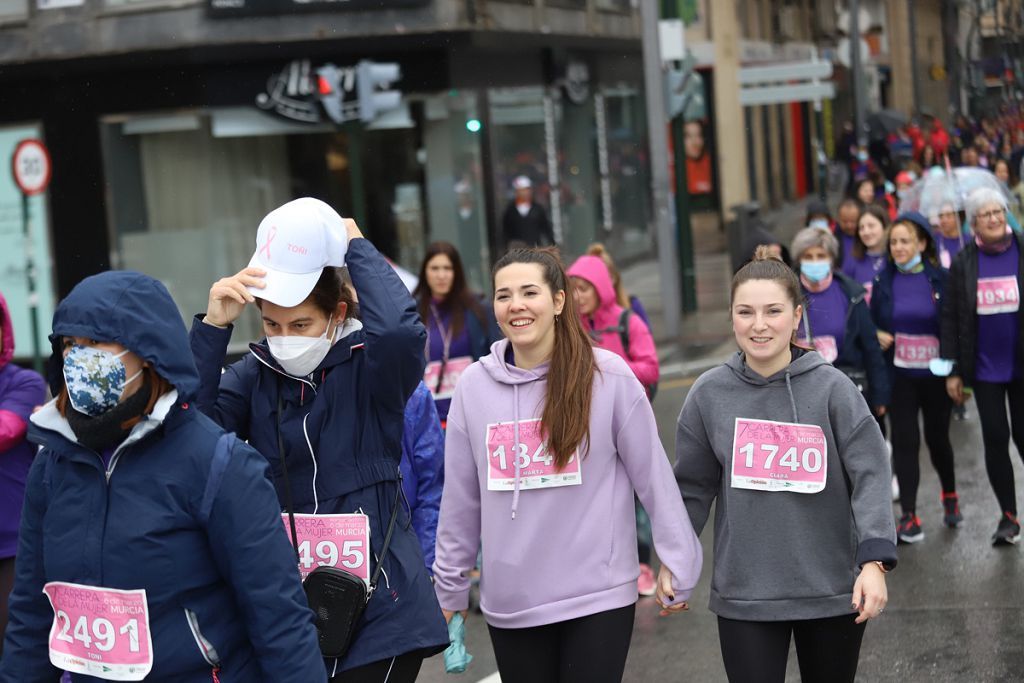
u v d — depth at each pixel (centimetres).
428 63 2016
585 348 495
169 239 1992
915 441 959
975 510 1022
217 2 1947
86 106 1962
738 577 509
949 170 1334
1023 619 755
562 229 2272
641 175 2558
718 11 3806
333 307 453
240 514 353
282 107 1984
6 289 1973
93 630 355
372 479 455
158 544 350
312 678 358
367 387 455
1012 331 910
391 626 447
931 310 945
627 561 497
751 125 4147
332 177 2020
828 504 506
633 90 2544
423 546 557
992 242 914
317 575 441
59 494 359
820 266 895
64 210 1975
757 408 514
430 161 2048
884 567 486
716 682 686
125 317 344
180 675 356
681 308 2355
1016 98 5722
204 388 448
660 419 1438
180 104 1966
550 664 502
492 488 496
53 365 360
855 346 902
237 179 1994
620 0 2494
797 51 4512
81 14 1948
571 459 491
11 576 640
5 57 1962
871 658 707
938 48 5675
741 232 2172
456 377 881
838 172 3928
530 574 491
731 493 513
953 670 681
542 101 2223
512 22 2141
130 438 349
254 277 440
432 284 884
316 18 1970
